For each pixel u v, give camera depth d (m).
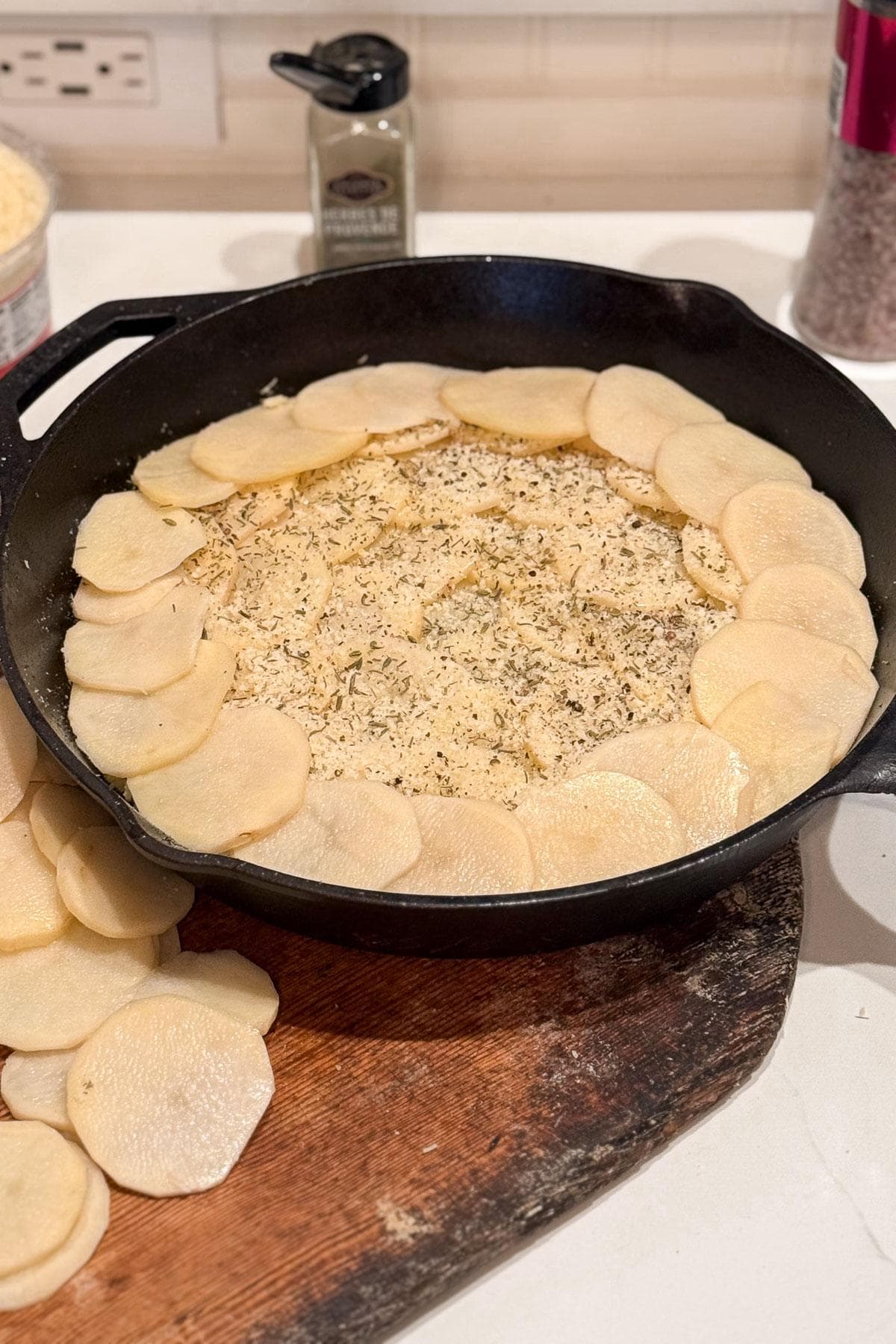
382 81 0.56
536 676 0.45
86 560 0.47
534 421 0.51
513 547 0.49
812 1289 0.36
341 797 0.41
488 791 0.42
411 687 0.45
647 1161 0.38
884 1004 0.41
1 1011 0.39
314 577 0.48
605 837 0.40
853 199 0.56
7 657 0.39
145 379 0.49
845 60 0.53
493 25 0.63
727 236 0.68
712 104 0.66
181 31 0.62
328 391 0.52
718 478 0.49
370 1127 0.37
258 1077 0.38
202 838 0.39
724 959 0.41
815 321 0.62
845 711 0.42
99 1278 0.35
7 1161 0.36
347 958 0.41
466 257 0.52
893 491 0.45
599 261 0.67
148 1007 0.38
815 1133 0.39
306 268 0.66
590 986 0.40
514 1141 0.37
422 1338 0.35
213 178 0.69
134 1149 0.36
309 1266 0.35
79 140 0.67
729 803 0.41
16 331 0.56
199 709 0.43
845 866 0.45
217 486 0.49
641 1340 0.35
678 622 0.47
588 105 0.66
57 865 0.41
